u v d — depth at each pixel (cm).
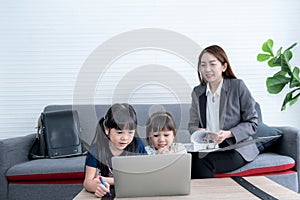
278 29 314
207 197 120
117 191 124
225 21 313
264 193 124
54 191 226
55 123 261
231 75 224
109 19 312
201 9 314
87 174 146
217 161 211
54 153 254
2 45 308
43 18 310
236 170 219
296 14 314
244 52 313
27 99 308
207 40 313
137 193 124
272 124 312
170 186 124
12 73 308
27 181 228
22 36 309
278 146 248
